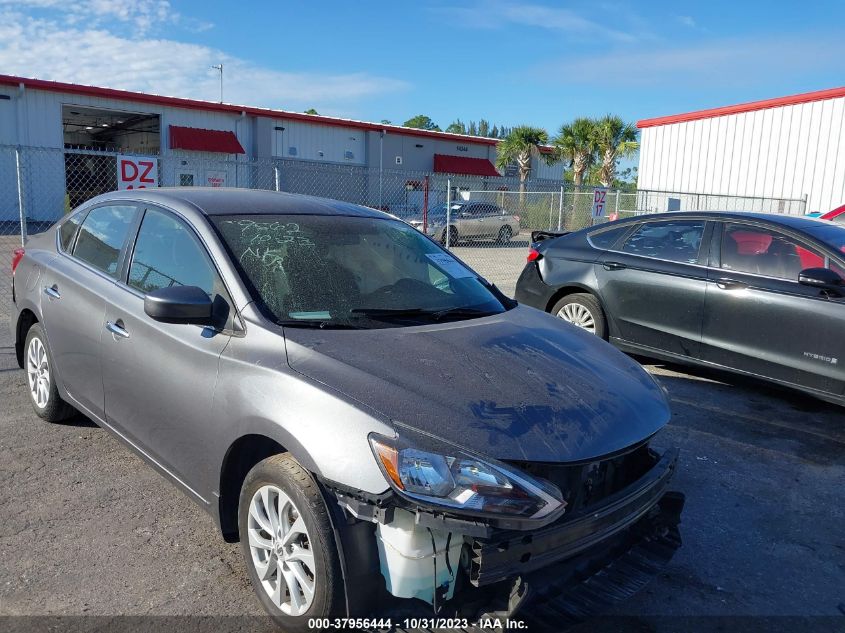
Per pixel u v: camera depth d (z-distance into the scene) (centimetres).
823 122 2059
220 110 3094
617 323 661
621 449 269
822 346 528
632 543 304
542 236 774
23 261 483
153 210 378
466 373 281
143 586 304
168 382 323
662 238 650
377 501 236
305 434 253
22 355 507
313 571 252
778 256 569
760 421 546
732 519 391
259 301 306
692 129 2402
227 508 304
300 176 3369
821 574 340
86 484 395
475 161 4072
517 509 236
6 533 341
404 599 259
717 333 590
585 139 3353
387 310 332
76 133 3772
